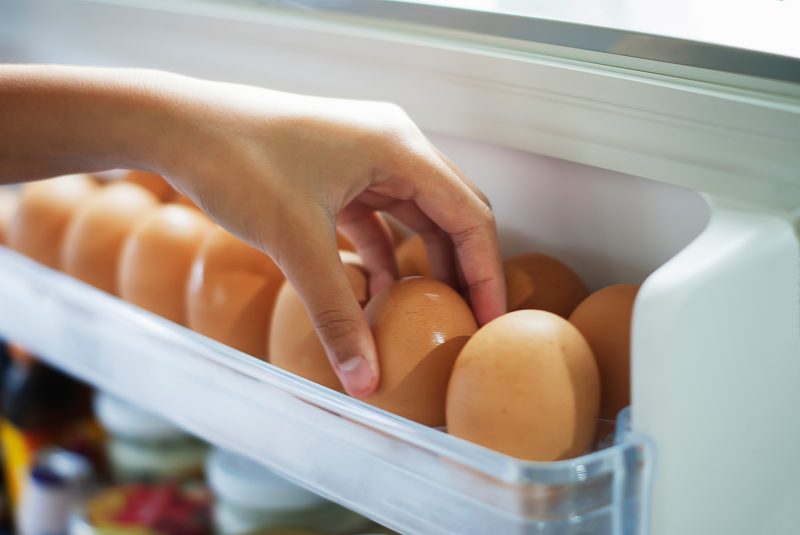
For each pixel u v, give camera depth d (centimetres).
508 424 43
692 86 44
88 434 78
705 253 42
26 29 65
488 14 48
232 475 66
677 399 42
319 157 48
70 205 62
